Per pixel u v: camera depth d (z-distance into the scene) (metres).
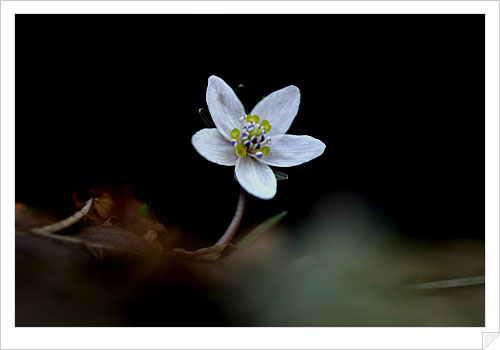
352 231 0.21
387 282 0.19
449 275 0.20
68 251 0.18
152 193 0.23
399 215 0.23
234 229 0.20
